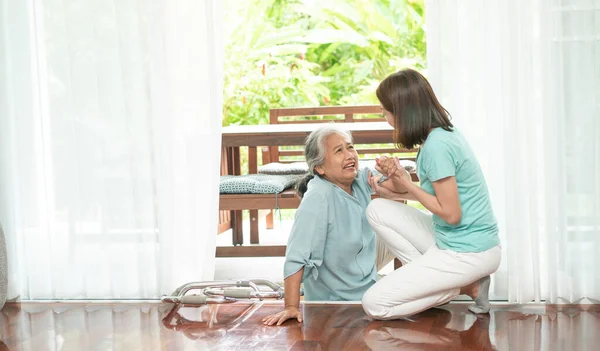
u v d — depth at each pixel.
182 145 3.27
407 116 2.69
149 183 3.29
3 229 3.38
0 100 3.36
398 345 2.54
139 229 3.30
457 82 3.03
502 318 2.84
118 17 3.22
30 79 3.36
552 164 3.01
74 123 3.30
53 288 3.39
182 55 3.23
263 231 5.13
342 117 6.77
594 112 2.98
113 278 3.33
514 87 2.96
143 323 2.94
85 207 3.34
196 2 3.20
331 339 2.63
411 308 2.80
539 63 3.00
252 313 3.02
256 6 7.18
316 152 2.91
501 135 3.03
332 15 7.36
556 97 2.99
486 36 3.01
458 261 2.73
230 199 3.61
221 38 3.22
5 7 3.33
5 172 3.38
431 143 2.65
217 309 3.11
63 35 3.30
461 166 2.67
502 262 3.09
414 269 2.77
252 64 7.19
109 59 3.26
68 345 2.70
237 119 7.14
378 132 3.60
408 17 7.35
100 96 3.27
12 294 3.39
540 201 3.06
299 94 7.24
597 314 2.89
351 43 7.37
